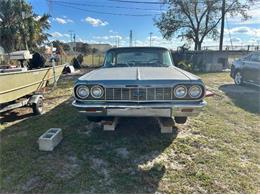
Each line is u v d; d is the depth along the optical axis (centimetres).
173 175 300
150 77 352
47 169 311
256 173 308
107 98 343
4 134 436
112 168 315
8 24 2431
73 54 2792
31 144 386
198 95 336
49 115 562
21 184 279
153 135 421
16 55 678
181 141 400
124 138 409
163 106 335
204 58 2061
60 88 955
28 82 575
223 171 312
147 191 269
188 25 2942
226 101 707
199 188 275
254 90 912
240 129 466
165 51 524
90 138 410
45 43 2838
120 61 513
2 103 473
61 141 397
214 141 405
